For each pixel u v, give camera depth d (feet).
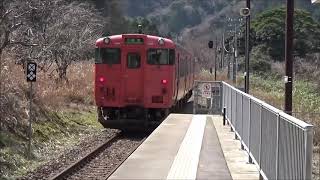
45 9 98.12
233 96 68.08
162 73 84.74
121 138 81.71
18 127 69.00
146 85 84.33
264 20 278.05
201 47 373.20
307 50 259.39
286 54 73.15
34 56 104.63
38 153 66.23
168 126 75.66
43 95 87.45
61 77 120.57
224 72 294.66
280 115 30.27
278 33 270.46
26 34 99.55
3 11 76.69
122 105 84.58
